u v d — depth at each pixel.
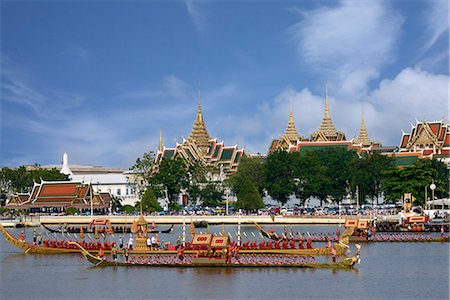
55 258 118.69
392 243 137.12
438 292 85.50
